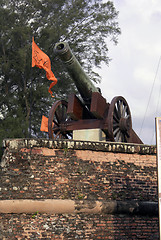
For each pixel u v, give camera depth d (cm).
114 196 963
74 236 902
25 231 877
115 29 2619
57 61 2622
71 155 949
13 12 2461
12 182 904
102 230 929
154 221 991
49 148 938
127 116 1330
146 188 1005
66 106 1356
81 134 1294
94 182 953
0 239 863
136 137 1430
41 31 2466
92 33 2628
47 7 2564
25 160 920
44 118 1905
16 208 880
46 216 894
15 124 2155
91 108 1253
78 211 914
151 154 1031
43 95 2458
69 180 933
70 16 2592
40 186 910
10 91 2598
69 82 2595
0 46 2473
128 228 959
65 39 2661
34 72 2530
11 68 2509
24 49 2414
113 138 1231
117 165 986
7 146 934
